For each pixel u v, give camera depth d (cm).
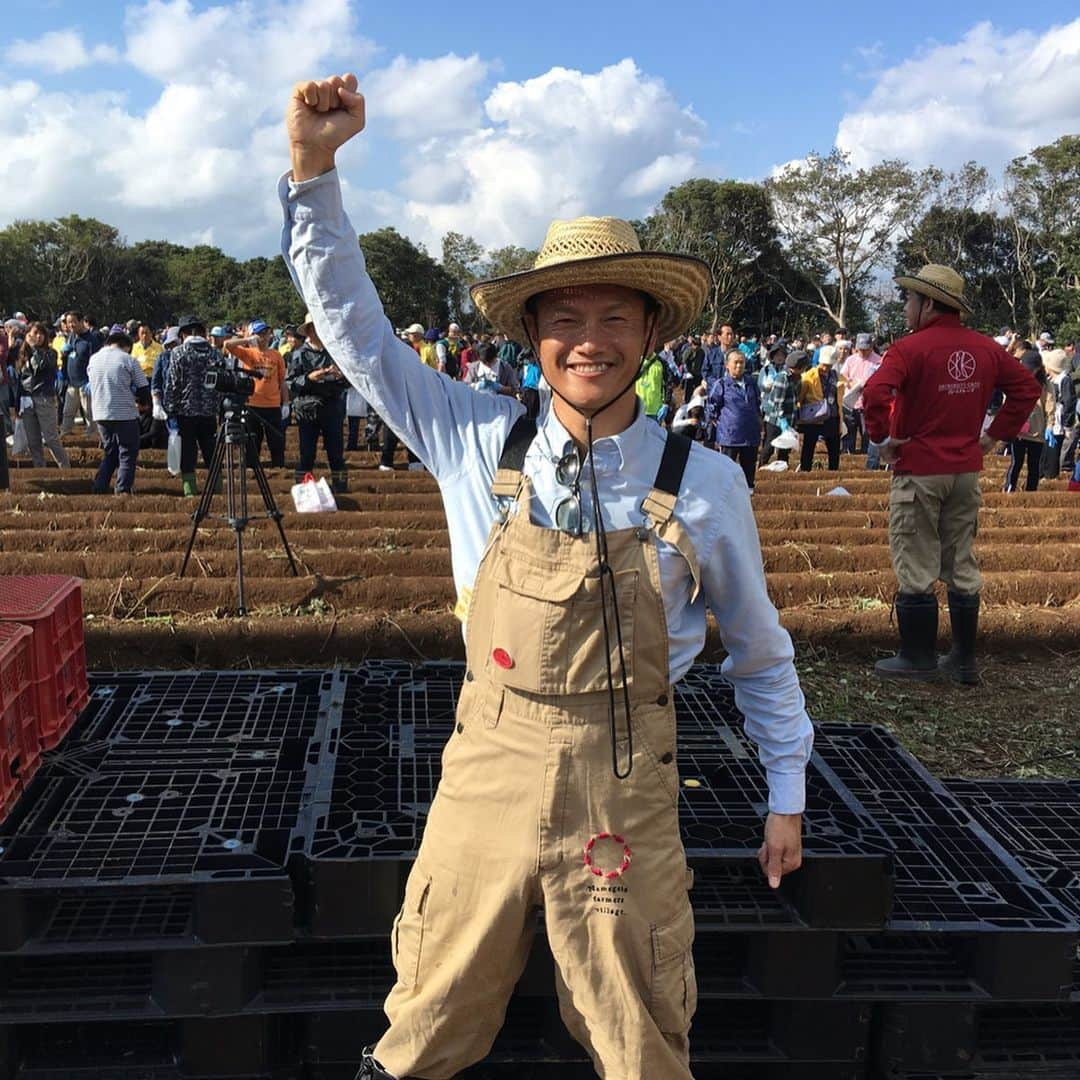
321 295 161
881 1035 213
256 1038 202
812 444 1161
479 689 157
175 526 706
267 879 195
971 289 5916
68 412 1270
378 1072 162
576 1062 203
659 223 6328
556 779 149
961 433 448
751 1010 222
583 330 150
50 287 6309
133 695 311
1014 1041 224
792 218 6103
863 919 204
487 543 157
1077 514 826
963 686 472
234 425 543
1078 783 325
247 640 471
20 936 195
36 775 253
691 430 834
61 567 558
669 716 156
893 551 474
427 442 169
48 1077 203
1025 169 5412
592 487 150
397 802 230
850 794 243
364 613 516
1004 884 237
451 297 6625
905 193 5866
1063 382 1134
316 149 152
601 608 147
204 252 7338
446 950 159
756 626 162
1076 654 519
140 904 212
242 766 262
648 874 152
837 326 6172
